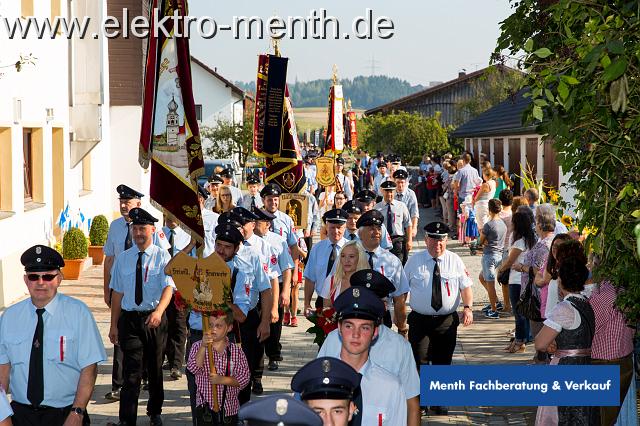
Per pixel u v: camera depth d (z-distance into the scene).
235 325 8.13
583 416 7.12
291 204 14.78
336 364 4.29
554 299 8.43
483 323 14.44
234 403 7.60
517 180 29.78
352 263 7.77
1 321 6.43
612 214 5.64
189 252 8.27
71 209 21.50
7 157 16.64
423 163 40.84
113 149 28.14
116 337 9.23
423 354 9.41
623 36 5.07
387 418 5.29
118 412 9.81
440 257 9.40
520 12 6.48
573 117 5.51
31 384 6.37
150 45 7.95
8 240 16.39
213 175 15.75
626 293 6.42
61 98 20.45
